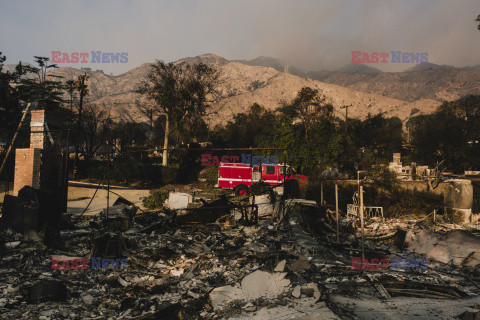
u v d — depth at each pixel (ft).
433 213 41.78
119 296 15.96
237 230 30.07
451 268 21.39
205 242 25.90
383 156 192.85
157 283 17.40
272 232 29.04
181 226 30.40
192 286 17.34
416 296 16.17
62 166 30.22
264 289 16.46
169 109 132.36
